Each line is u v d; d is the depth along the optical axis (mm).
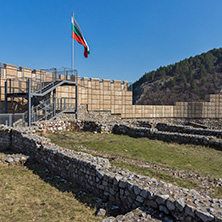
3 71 14773
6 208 4352
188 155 9023
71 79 17281
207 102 28172
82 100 20078
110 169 5258
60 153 6582
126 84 23516
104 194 4859
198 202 3525
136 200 4062
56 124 13766
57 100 17938
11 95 13992
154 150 9820
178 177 6383
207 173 6793
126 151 9508
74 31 18703
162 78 106438
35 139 8438
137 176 4742
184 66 107375
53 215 4156
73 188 5535
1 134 10656
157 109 25594
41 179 6191
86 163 5477
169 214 3531
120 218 3529
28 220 3945
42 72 16969
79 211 4355
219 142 10180
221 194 5215
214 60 105688
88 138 12398
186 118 27359
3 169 6832
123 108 23266
